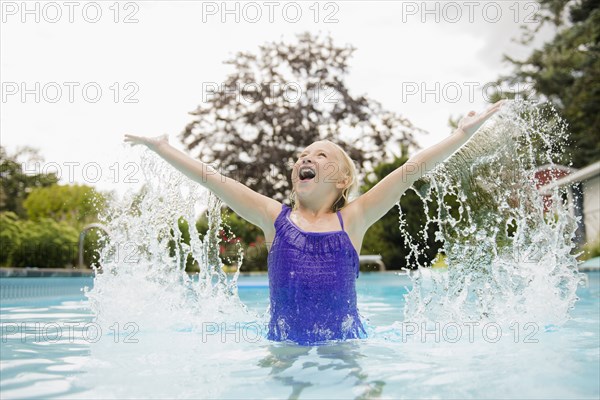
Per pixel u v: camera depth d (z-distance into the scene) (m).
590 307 3.73
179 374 1.67
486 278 2.98
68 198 14.85
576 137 19.12
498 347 2.11
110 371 1.73
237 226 12.12
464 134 2.59
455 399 1.37
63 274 6.30
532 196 3.01
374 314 3.67
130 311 2.91
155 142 2.57
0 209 16.75
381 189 2.56
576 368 1.70
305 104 18.94
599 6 21.16
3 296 5.03
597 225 11.87
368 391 1.46
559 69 20.55
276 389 1.48
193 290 3.09
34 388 1.51
